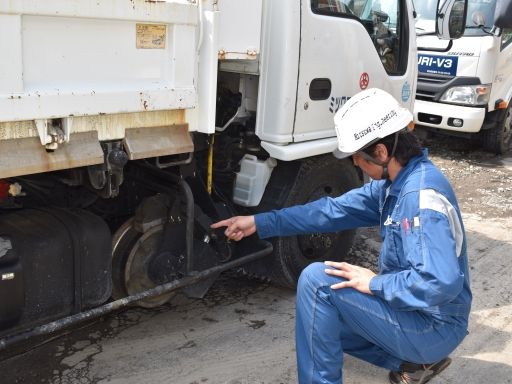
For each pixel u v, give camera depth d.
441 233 2.10
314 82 3.34
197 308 3.59
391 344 2.35
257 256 3.21
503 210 5.80
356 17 3.62
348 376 2.96
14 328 2.37
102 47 2.23
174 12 2.40
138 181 2.96
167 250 3.00
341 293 2.33
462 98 7.21
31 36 2.02
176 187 2.87
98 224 2.60
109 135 2.33
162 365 2.99
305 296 2.41
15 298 2.31
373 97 2.33
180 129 2.60
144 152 2.46
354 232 4.09
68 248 2.49
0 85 1.95
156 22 2.36
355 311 2.33
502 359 3.18
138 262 3.03
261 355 3.13
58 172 2.61
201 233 3.05
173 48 2.45
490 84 7.21
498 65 7.32
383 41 3.98
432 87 7.38
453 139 8.98
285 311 3.60
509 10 4.38
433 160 7.74
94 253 2.58
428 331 2.31
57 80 2.12
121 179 2.55
